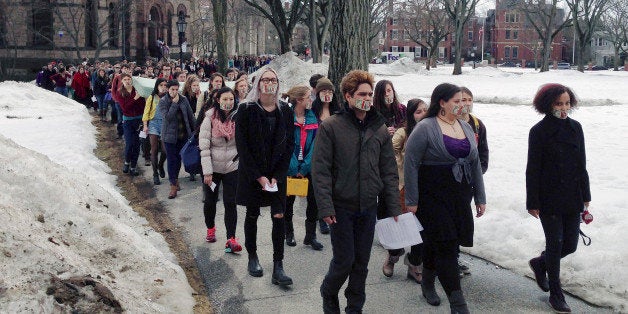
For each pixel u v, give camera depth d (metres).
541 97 4.96
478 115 20.17
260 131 5.34
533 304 5.17
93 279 4.09
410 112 5.71
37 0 47.03
